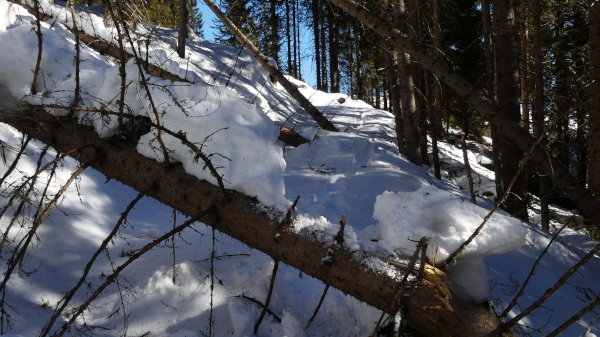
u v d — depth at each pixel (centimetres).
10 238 351
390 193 299
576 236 716
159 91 300
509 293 421
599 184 641
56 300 319
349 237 283
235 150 292
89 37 790
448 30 1188
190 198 298
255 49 898
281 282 355
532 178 1005
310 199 583
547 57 829
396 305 258
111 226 422
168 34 1238
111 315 295
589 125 651
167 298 327
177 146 299
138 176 309
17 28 332
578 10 823
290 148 785
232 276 356
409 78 815
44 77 317
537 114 742
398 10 730
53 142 323
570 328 402
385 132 1062
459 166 977
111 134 314
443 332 252
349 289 275
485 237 269
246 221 290
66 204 410
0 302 269
